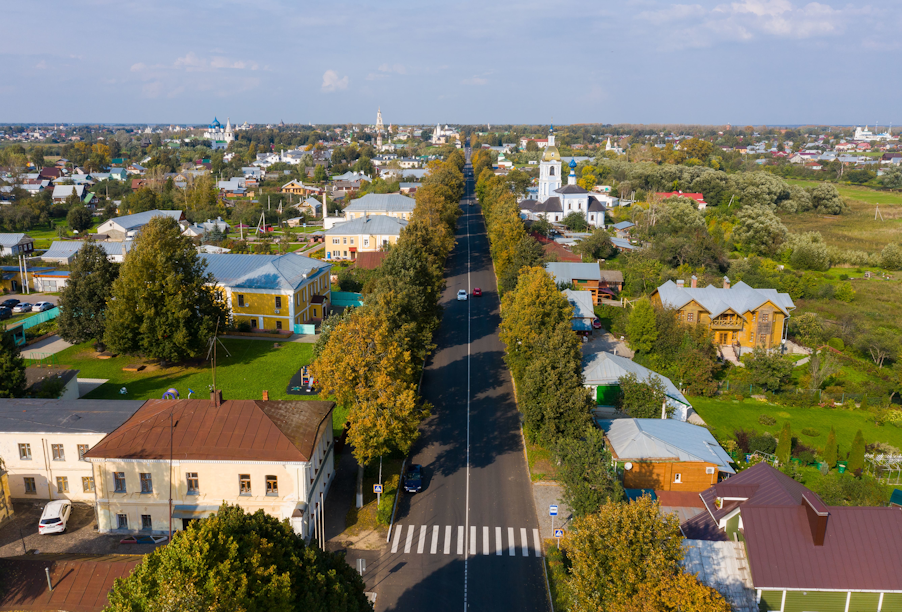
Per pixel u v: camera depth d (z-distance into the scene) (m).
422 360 73.69
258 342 89.25
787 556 35.75
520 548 46.75
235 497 45.62
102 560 34.84
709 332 88.94
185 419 47.56
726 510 40.44
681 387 79.81
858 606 35.38
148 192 197.75
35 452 49.72
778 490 40.56
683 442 55.94
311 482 47.31
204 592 24.56
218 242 151.38
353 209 170.25
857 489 53.78
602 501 44.84
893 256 150.50
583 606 32.59
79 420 50.59
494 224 140.50
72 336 82.75
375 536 47.88
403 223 147.38
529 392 58.28
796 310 119.25
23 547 44.66
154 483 45.69
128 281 74.44
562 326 62.84
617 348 91.88
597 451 47.78
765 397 80.25
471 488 54.94
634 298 117.44
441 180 195.75
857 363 93.50
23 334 86.56
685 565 36.34
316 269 101.94
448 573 43.88
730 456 62.28
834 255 154.62
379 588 42.12
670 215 172.25
